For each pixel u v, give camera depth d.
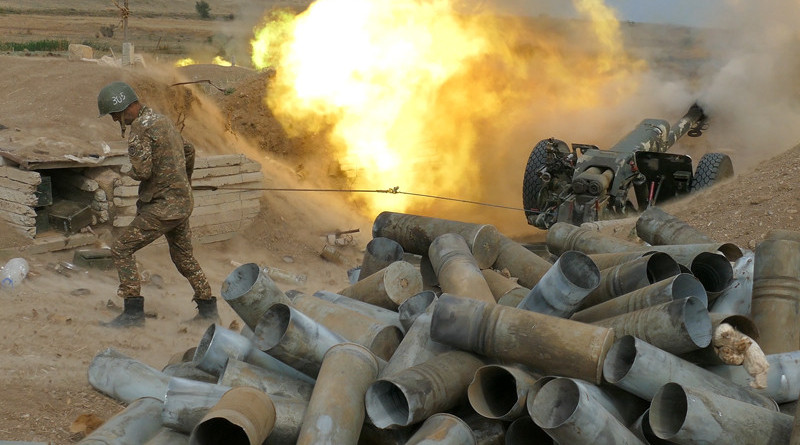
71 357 5.10
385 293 4.64
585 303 4.36
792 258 4.07
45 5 95.56
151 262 8.23
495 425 3.36
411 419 3.23
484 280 4.39
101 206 8.23
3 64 12.07
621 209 10.20
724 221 7.35
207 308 6.35
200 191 9.04
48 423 4.04
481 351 3.54
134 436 3.50
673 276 3.92
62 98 10.47
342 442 3.19
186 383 3.48
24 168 7.68
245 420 3.01
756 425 3.10
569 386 3.10
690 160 10.20
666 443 3.16
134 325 5.98
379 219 5.45
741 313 4.23
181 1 110.56
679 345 3.44
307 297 4.44
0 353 4.96
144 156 5.84
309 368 3.74
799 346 4.02
